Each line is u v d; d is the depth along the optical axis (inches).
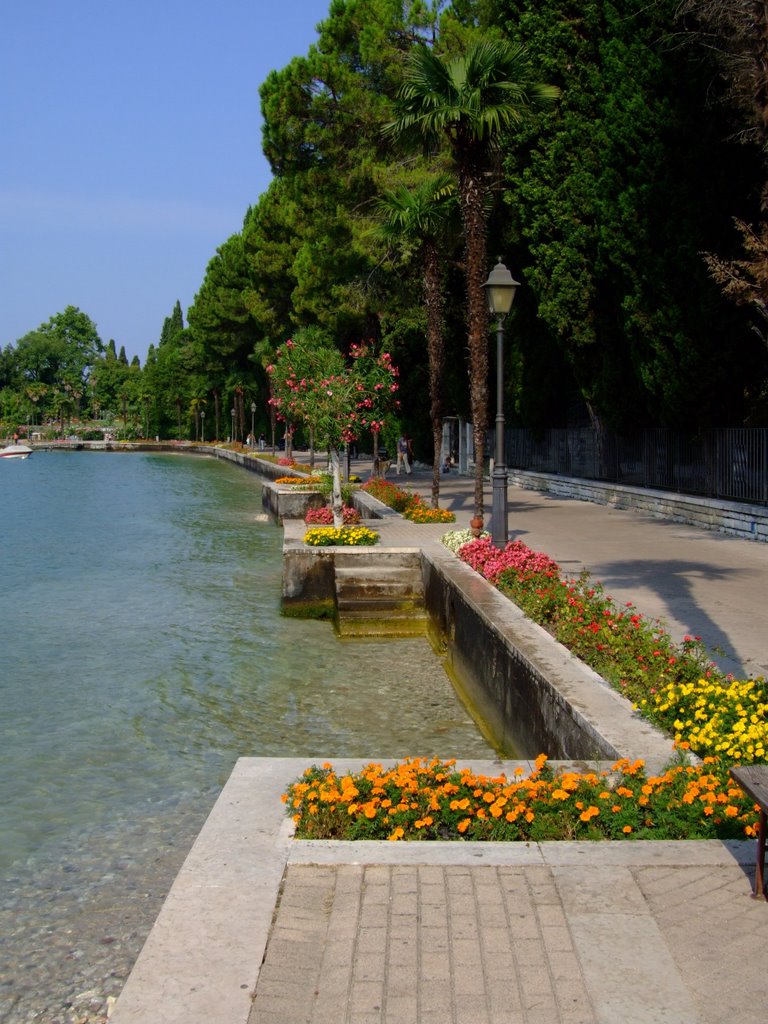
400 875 167.3
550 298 893.2
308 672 475.8
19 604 649.6
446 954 142.9
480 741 366.0
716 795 187.8
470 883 164.1
